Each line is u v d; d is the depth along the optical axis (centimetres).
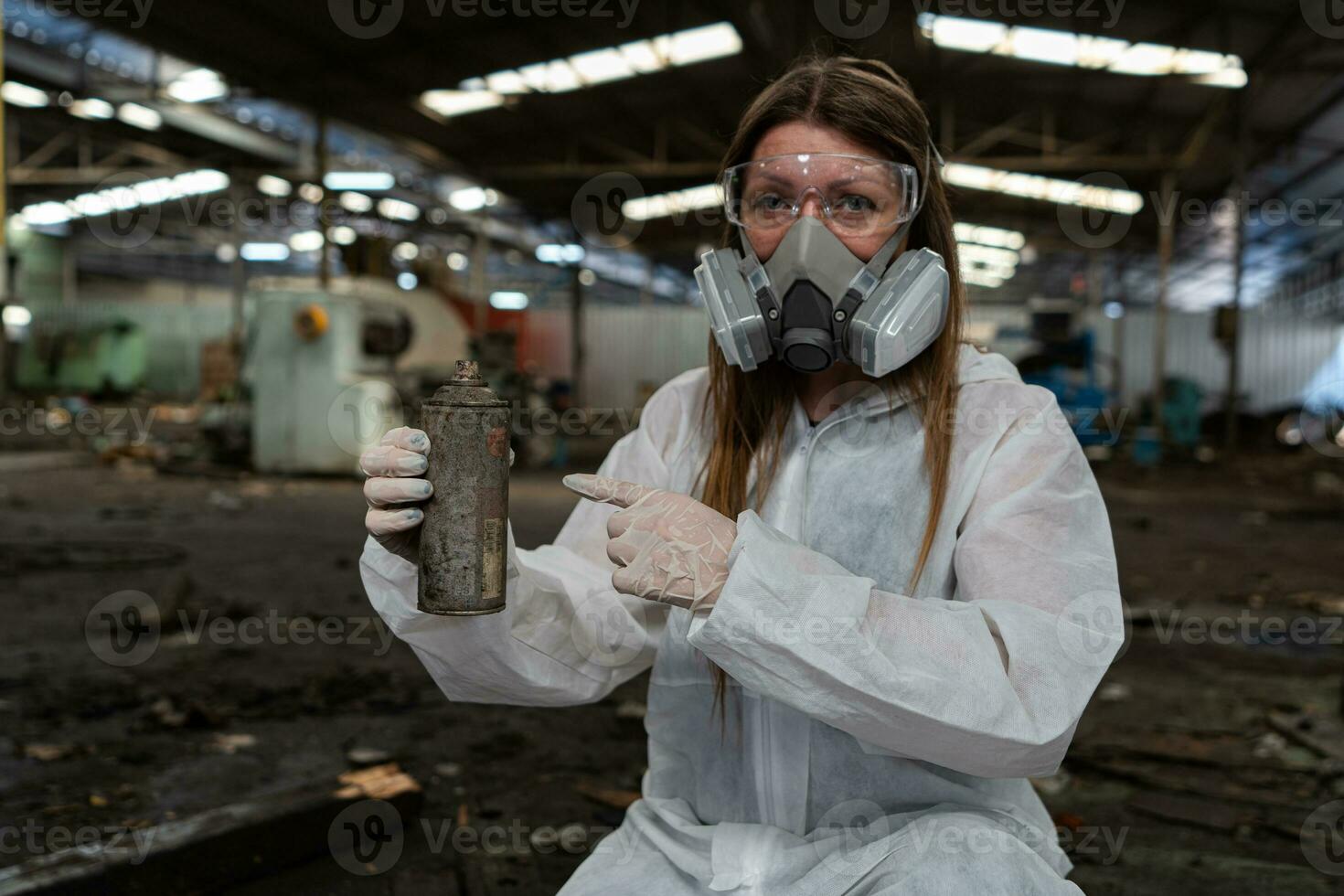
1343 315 2450
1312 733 333
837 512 106
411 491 91
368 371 1164
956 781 102
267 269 3189
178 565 606
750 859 98
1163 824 266
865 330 100
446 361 1346
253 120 1778
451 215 2162
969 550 96
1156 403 1723
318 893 217
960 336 110
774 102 108
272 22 1208
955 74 1438
